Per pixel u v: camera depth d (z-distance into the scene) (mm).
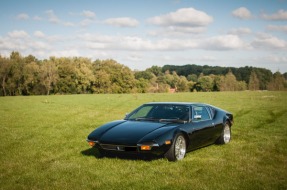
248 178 5703
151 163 6734
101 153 7383
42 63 95562
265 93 55844
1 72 82938
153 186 5211
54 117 17703
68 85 90750
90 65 102312
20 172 6184
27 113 20281
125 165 6598
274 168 6465
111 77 100625
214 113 9055
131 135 6785
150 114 7980
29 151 8281
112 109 23922
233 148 8609
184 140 7254
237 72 160125
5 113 20234
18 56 87438
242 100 35625
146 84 106688
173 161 6930
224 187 5191
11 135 11094
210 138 8445
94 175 5902
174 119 7621
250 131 12133
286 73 127500
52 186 5277
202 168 6379
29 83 86688
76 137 10641
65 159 7285
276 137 10555
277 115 18562
